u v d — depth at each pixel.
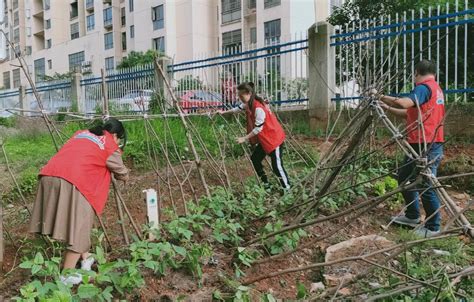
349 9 10.99
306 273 3.65
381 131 6.39
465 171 5.55
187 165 6.57
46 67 42.69
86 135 3.54
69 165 3.30
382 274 3.47
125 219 4.74
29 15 45.72
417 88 3.99
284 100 9.61
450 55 7.46
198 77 11.35
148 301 3.15
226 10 28.41
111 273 3.15
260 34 25.38
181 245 3.77
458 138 6.82
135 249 3.20
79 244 3.25
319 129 8.68
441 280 2.63
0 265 3.56
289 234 3.81
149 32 31.88
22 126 10.89
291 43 9.39
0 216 3.55
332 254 3.80
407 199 4.29
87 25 39.62
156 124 7.30
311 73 8.90
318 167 4.12
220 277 3.40
